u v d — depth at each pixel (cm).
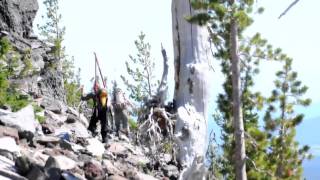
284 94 1642
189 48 1271
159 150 1197
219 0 1205
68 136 1181
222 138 1380
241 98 1281
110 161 1071
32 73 1808
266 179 1385
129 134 1594
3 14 1986
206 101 1266
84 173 888
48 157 846
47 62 2109
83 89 1516
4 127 952
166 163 1219
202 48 1275
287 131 1614
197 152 1207
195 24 1264
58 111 1634
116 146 1293
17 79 1691
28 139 989
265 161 1488
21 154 834
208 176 1084
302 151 1619
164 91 1243
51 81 2114
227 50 1288
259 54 1274
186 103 1254
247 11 1198
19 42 1947
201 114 1252
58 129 1294
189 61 1270
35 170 738
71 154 992
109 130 1476
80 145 1176
